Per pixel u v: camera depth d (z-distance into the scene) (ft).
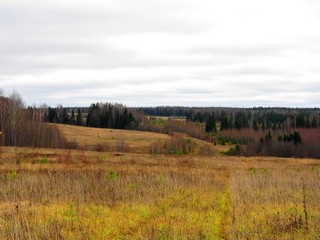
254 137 348.18
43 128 249.55
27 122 250.37
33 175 62.80
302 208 38.19
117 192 51.49
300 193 48.14
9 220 35.06
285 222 33.22
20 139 236.63
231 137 372.99
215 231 32.30
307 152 273.75
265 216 36.78
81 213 39.73
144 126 394.73
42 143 240.53
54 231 31.73
